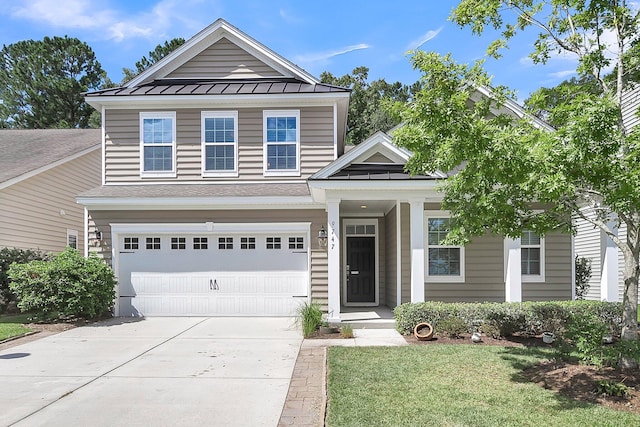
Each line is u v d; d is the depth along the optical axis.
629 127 12.71
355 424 4.56
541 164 4.84
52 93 37.62
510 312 9.23
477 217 6.46
